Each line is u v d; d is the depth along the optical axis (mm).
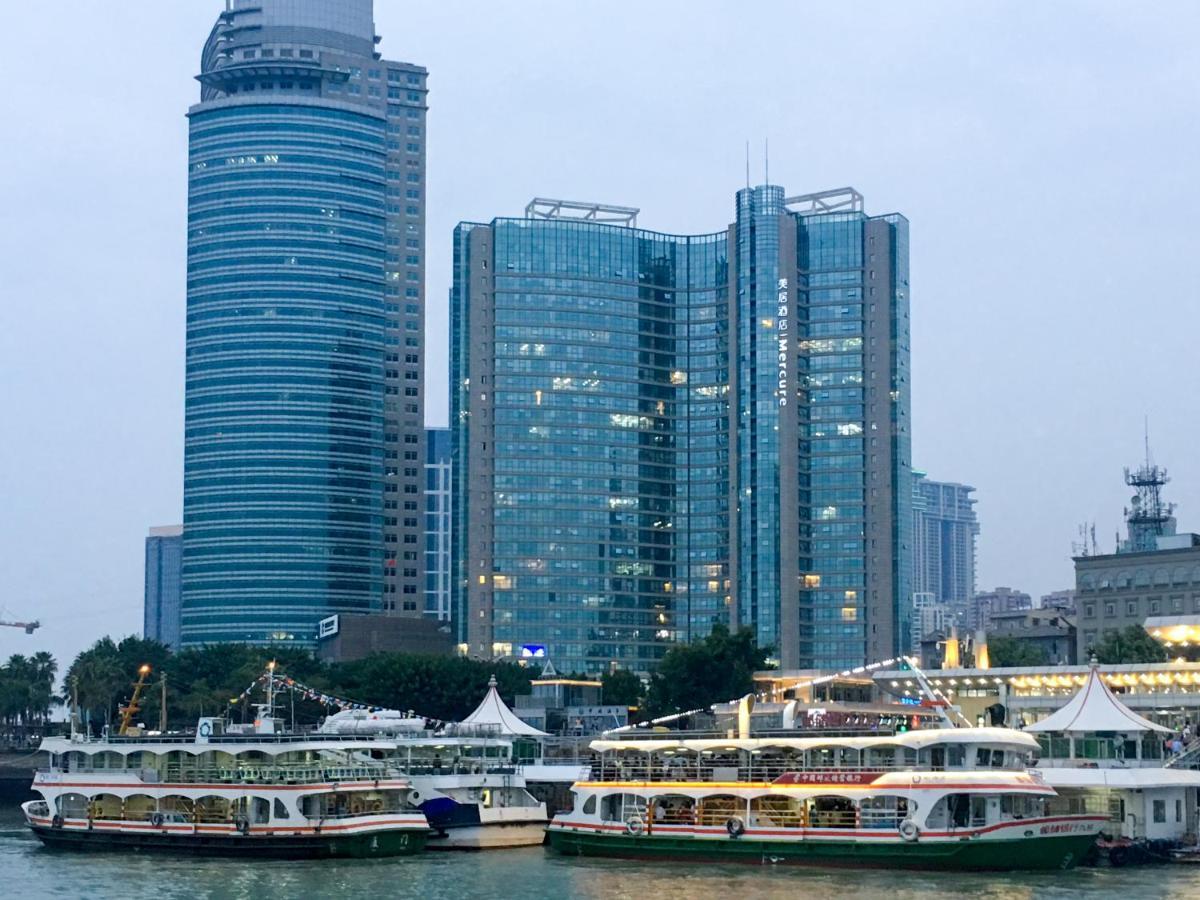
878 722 171125
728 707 181750
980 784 132375
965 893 120438
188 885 131375
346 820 149250
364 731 169625
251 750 157500
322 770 153125
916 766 136000
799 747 140000
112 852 157125
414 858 149625
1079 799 147500
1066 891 121625
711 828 141250
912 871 132375
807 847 136750
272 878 135125
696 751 145750
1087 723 156625
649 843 144250
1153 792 147125
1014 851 132375
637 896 121375
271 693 182500
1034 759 150875
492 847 159000
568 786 175500
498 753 171375
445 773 163375
